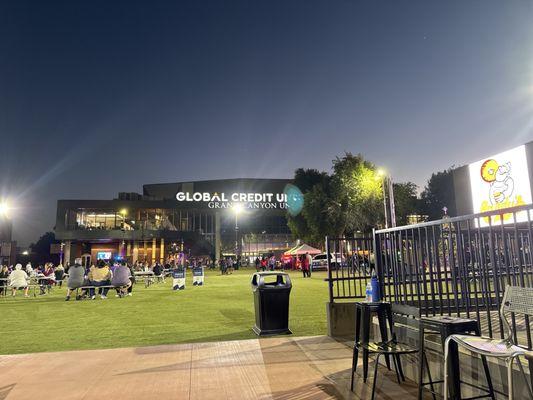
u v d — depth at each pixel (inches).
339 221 1581.0
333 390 176.7
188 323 361.1
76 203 2374.5
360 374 197.9
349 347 253.3
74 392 178.4
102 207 2413.9
